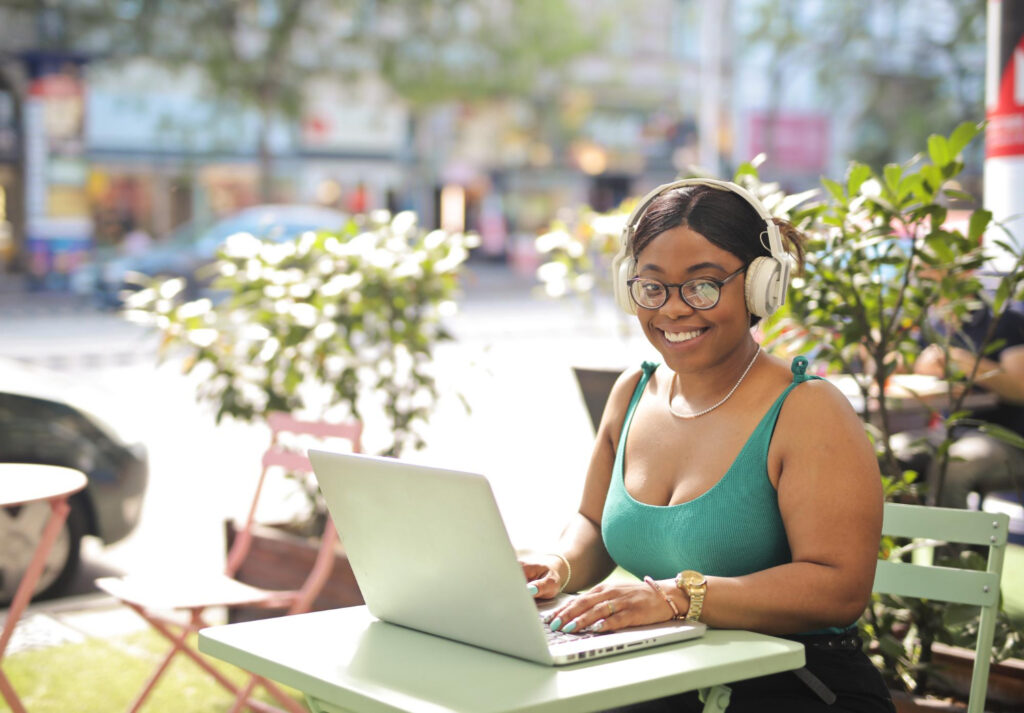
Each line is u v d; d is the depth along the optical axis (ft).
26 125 90.58
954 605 10.97
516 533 21.26
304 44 84.33
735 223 7.63
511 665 6.42
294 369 16.33
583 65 116.67
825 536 7.26
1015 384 15.44
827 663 7.55
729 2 102.22
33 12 80.59
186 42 80.23
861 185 11.27
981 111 89.45
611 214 17.69
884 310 12.14
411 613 7.11
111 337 58.13
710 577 7.09
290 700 11.89
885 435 11.87
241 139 92.22
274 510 24.12
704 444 7.73
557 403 37.27
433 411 17.02
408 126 112.37
